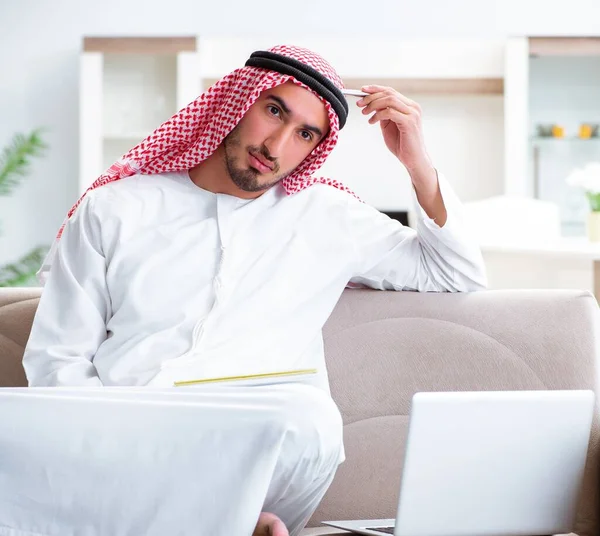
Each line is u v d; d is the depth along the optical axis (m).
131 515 1.42
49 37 6.64
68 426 1.42
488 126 6.61
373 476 1.94
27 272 6.62
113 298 1.88
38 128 6.65
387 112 1.98
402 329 2.01
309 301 1.95
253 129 1.89
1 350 2.00
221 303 1.87
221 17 6.64
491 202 4.77
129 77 6.22
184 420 1.41
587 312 1.98
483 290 2.08
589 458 1.82
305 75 1.88
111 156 6.25
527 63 6.21
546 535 1.56
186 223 1.93
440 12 6.61
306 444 1.42
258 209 1.97
